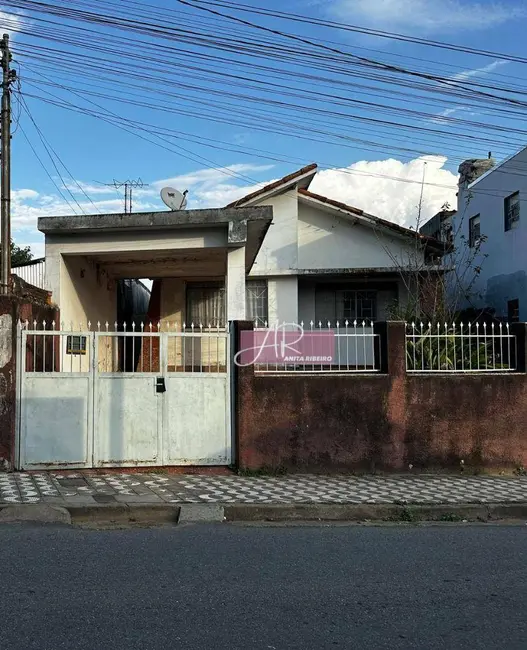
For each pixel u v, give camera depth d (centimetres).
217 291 1639
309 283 1692
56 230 1073
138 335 878
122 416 867
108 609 436
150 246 1093
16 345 848
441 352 932
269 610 441
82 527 655
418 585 498
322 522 702
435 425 903
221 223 1060
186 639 392
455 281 1786
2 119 1007
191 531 648
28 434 846
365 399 891
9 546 581
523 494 791
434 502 748
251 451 871
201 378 886
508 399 916
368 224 1672
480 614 442
